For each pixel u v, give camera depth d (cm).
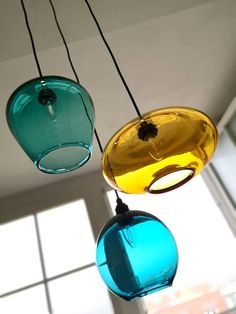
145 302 179
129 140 57
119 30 130
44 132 54
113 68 149
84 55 137
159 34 139
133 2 120
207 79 178
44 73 139
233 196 201
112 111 178
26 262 196
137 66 154
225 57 164
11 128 57
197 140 61
